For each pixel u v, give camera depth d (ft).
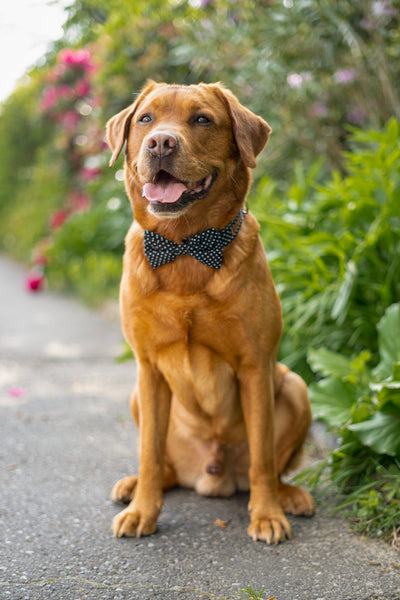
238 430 9.09
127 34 21.12
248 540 7.79
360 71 15.08
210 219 7.82
